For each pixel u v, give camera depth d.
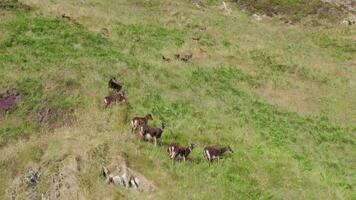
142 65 53.59
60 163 29.41
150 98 43.19
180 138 36.78
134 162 30.00
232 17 91.25
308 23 93.12
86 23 66.69
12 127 37.59
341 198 33.22
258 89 58.34
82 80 43.84
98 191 27.31
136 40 65.50
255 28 86.31
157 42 66.81
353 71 70.69
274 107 51.84
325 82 64.56
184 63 60.34
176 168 31.47
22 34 57.19
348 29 90.50
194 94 48.69
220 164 33.88
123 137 32.66
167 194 28.09
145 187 28.48
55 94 41.22
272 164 36.00
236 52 70.06
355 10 100.75
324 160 39.84
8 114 39.38
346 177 37.50
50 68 46.59
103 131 34.22
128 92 43.06
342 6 101.56
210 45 70.88
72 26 63.47
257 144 39.28
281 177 34.47
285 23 93.56
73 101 39.81
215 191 29.92
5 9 63.31
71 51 54.34
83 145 30.73
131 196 27.36
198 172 31.84
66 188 27.72
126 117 37.53
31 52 51.53
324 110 55.03
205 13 88.81
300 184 34.00
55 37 58.34
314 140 44.50
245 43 74.69
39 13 65.12
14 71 45.22
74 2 75.00
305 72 66.81
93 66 48.25
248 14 96.50
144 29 70.62
